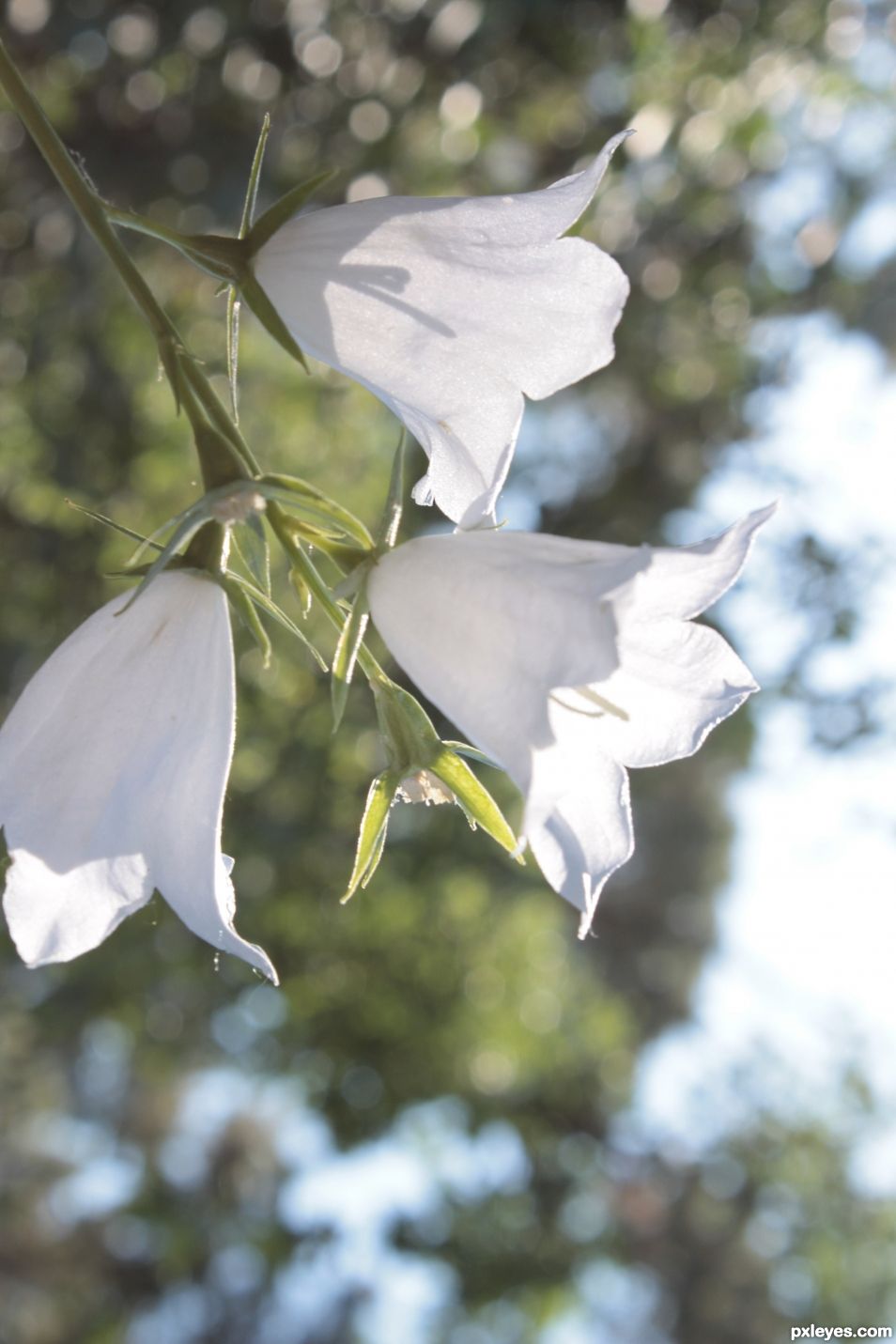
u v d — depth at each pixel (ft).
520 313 4.76
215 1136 28.35
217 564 4.44
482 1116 24.57
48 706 4.32
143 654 4.37
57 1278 32.76
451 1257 25.50
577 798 4.51
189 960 21.74
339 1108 23.27
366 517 21.58
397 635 4.15
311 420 21.45
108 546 20.76
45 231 18.42
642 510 25.23
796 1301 35.60
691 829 31.53
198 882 4.29
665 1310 34.40
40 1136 34.63
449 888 22.91
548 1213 26.61
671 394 24.40
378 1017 23.18
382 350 4.78
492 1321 26.66
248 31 17.04
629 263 21.45
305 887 21.85
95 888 4.29
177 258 18.90
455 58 18.11
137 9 16.74
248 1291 29.96
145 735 4.35
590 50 18.90
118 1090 33.12
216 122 17.56
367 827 4.36
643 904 33.12
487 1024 24.39
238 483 4.10
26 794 4.27
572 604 3.91
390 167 18.57
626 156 19.08
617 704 4.59
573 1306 28.30
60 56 16.90
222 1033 23.57
